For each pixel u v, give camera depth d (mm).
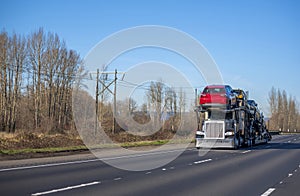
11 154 21016
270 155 25000
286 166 18156
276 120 121750
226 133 29250
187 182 12461
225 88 29062
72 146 29078
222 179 13406
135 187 11156
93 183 11633
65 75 47688
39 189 10312
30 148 26734
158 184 11859
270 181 13203
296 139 61156
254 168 17109
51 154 22250
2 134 33750
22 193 9680
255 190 11289
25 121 49000
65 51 48438
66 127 45219
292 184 12539
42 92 49312
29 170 14461
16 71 48969
